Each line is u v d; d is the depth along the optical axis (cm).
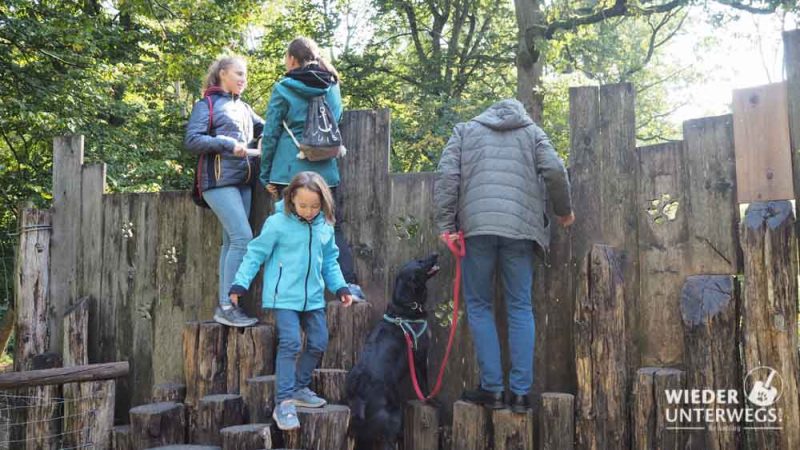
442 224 348
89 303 479
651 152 362
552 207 374
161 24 1048
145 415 376
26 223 485
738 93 341
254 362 401
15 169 951
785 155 328
